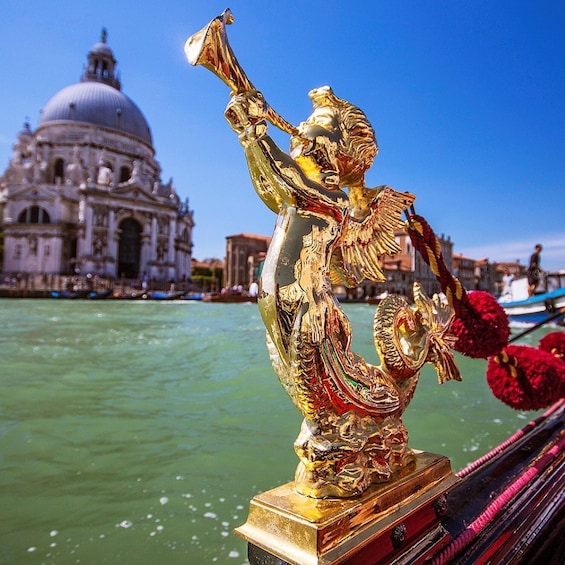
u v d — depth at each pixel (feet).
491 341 5.89
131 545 7.03
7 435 12.19
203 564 6.55
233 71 2.88
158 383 18.75
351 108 3.52
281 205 3.12
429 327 4.18
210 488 9.11
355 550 2.80
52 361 23.84
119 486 9.18
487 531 3.98
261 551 2.97
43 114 212.43
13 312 67.41
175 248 211.00
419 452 4.03
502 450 5.84
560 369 6.87
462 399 16.72
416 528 3.43
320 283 3.04
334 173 3.26
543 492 4.85
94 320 54.90
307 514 2.81
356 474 3.04
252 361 23.56
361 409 3.21
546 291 45.73
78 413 14.29
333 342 3.06
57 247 182.50
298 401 3.06
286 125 3.13
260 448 11.32
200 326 48.03
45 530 7.50
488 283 240.32
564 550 4.38
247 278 230.27
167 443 11.67
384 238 3.95
